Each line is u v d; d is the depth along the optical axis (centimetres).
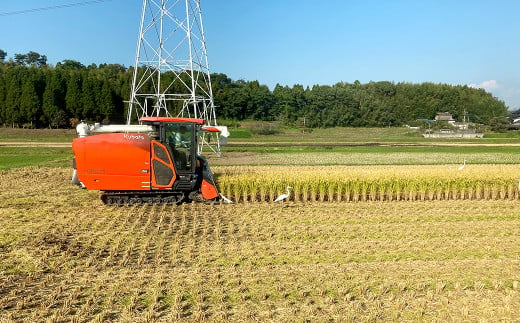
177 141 1723
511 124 12850
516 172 2077
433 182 2005
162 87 10019
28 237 1318
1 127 8788
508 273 1039
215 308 838
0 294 903
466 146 6247
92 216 1597
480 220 1597
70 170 3031
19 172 2889
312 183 1950
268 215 1642
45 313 812
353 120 12431
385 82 15312
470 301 884
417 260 1138
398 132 10800
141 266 1071
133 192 1730
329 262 1115
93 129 1831
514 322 794
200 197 1833
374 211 1736
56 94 9069
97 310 827
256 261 1115
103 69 13912
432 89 14675
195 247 1228
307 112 12212
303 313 822
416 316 820
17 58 17650
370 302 872
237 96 12044
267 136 9456
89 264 1081
